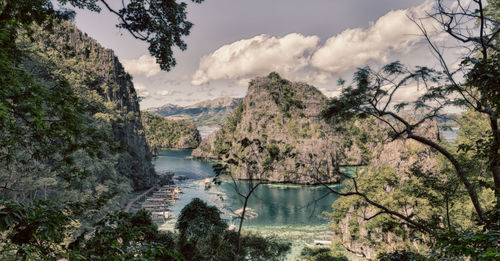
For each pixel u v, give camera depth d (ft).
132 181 315.17
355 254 142.41
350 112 43.34
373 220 122.31
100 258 14.99
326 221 223.92
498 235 12.57
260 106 617.62
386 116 46.62
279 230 201.98
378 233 127.24
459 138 98.02
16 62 25.20
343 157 426.10
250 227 207.62
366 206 133.18
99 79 337.11
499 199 17.62
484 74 19.80
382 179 132.77
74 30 341.82
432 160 153.69
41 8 26.45
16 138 30.37
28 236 13.51
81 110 33.50
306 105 632.79
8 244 12.68
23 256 12.14
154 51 33.55
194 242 73.61
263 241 110.01
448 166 104.58
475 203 34.81
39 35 234.17
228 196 306.96
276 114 590.55
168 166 554.46
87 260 14.60
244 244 102.63
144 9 29.94
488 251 10.51
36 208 14.70
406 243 93.76
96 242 16.05
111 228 17.54
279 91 654.12
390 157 170.60
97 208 21.50
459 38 26.37
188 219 77.71
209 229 75.61
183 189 352.69
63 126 29.63
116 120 313.12
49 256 14.16
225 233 76.28
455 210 79.87
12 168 83.10
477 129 87.51
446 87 33.01
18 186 93.56
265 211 251.80
